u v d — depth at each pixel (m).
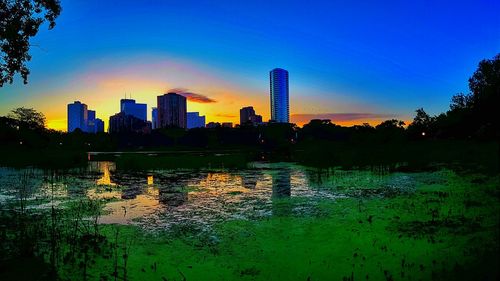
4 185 24.91
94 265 9.11
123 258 9.63
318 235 11.37
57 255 9.58
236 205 16.59
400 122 80.88
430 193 18.11
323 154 39.94
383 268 8.50
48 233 11.82
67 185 24.59
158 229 12.47
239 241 11.01
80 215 14.78
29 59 13.87
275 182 25.02
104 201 17.98
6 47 12.98
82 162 44.38
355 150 43.88
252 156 51.16
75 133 107.75
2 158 48.94
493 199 15.37
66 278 8.24
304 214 14.35
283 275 8.45
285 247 10.34
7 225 12.90
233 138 110.69
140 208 16.20
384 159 35.78
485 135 35.09
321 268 8.73
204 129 114.94
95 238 11.24
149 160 38.34
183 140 114.62
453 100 57.38
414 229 11.50
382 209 14.75
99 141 110.81
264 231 12.00
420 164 33.19
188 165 38.69
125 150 110.75
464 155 32.44
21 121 87.31
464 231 10.82
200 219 13.88
